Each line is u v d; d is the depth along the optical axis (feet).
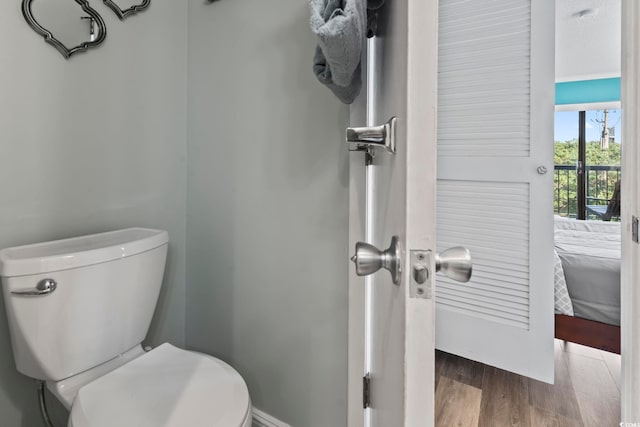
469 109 4.77
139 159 4.11
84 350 2.90
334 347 3.31
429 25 0.98
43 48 3.31
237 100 3.98
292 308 3.60
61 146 3.47
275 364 3.77
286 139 3.57
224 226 4.18
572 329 5.45
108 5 3.75
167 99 4.35
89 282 2.88
